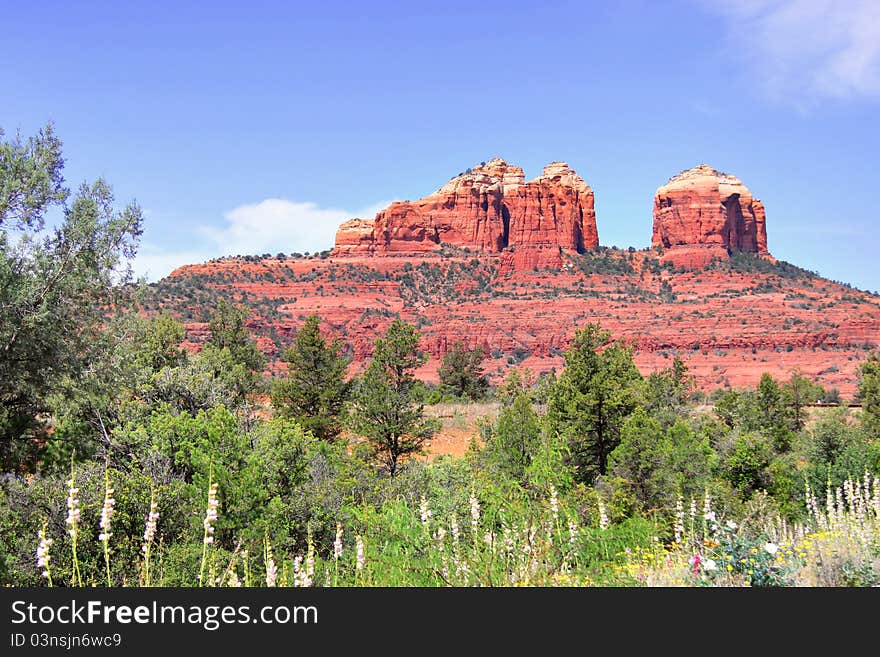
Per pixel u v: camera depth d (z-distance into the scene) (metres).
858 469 22.44
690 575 6.61
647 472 19.44
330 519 13.36
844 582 6.45
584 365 25.59
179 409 19.81
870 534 7.50
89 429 16.64
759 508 15.76
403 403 29.75
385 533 7.52
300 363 34.50
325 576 7.95
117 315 17.16
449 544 7.26
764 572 6.32
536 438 13.53
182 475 14.34
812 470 24.06
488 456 15.16
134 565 9.82
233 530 11.93
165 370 20.31
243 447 13.62
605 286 161.50
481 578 6.37
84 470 11.79
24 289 14.39
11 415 16.36
